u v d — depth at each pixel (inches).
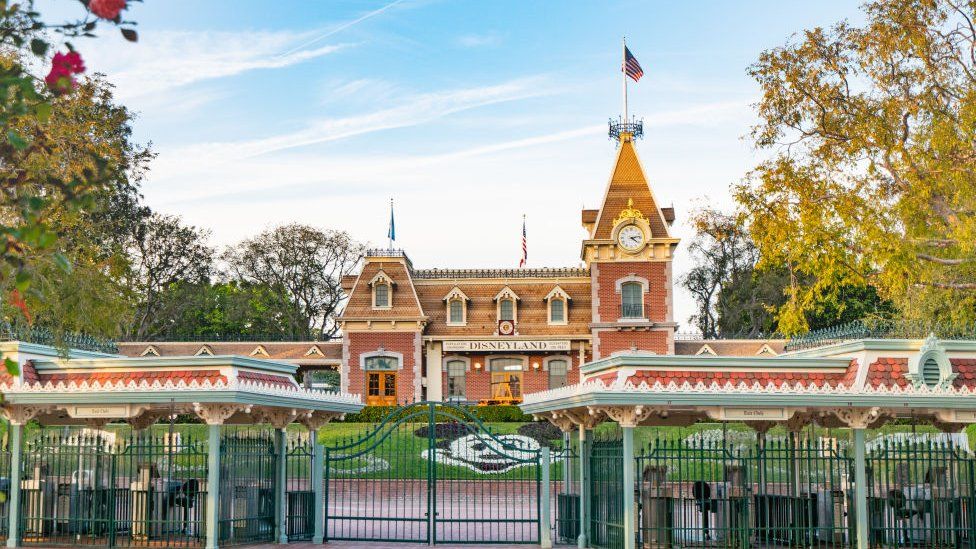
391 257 2293.3
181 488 839.1
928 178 1157.7
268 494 868.6
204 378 778.2
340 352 2290.8
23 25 338.0
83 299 989.8
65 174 1024.2
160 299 2923.2
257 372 824.9
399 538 904.3
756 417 742.5
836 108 1224.2
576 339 2235.5
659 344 2159.2
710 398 725.3
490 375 2277.3
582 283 2333.9
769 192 1254.3
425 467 1449.3
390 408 1998.0
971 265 1196.5
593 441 860.6
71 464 868.0
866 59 1199.6
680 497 767.1
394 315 2234.3
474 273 2348.7
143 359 800.3
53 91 297.0
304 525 900.0
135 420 911.0
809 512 757.9
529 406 932.0
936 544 786.8
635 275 2175.2
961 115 1101.7
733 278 3316.9
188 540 801.6
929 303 1250.6
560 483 1368.1
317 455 911.0
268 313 3221.0
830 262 1232.2
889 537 765.9
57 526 845.2
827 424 873.5
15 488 797.9
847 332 911.0
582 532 837.2
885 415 815.7
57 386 776.9
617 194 2235.5
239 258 3272.6
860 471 752.3
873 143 1192.8
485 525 1106.7
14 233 278.5
